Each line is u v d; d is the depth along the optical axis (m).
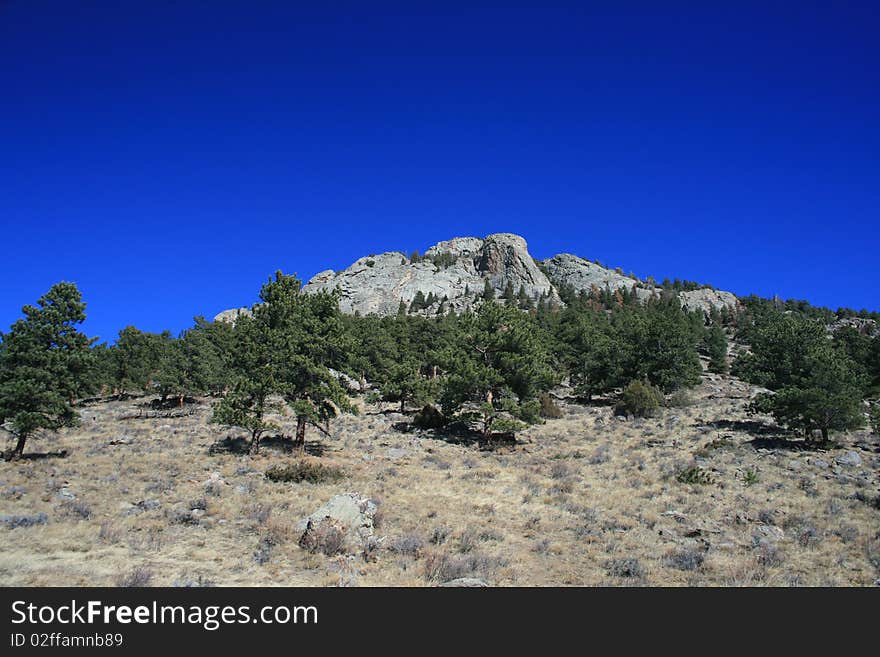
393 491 21.28
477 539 15.67
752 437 32.38
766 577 12.84
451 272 194.25
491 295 165.50
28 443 30.80
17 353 25.75
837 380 29.84
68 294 27.14
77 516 15.69
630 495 21.16
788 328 33.88
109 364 57.44
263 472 23.77
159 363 57.88
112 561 12.45
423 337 67.75
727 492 21.25
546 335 67.56
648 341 52.56
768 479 23.22
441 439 35.38
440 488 22.41
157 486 19.88
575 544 15.55
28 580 11.02
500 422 32.94
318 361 30.23
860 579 12.68
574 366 65.94
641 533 16.45
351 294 177.38
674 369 50.34
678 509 19.00
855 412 28.14
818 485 21.84
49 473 21.66
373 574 12.54
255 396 28.73
